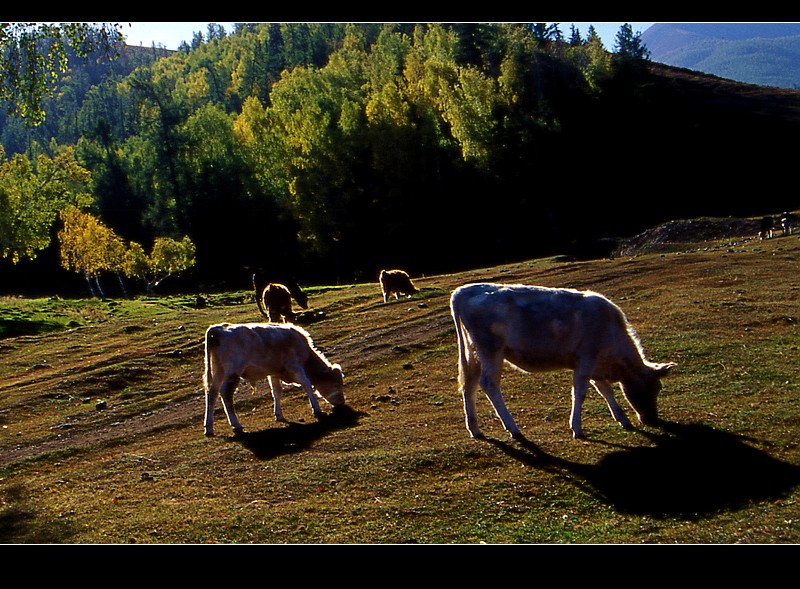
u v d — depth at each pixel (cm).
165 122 9456
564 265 3984
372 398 1597
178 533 892
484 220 7812
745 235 5222
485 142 8025
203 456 1256
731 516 796
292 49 16062
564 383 1498
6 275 8694
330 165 7588
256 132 9469
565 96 8944
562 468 980
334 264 7738
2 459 1491
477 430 1177
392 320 2773
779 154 8356
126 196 9744
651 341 1755
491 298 1145
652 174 8219
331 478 1039
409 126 7969
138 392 2102
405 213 7675
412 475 1016
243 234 8475
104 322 3672
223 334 1418
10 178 5528
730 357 1511
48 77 2162
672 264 3394
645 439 1064
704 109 9712
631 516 823
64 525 966
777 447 978
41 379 2366
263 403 1708
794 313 1906
